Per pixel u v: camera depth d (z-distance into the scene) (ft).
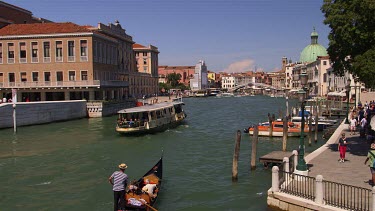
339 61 61.52
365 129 76.43
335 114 156.46
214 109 235.81
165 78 532.32
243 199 49.85
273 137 106.22
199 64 558.56
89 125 138.62
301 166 46.11
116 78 228.22
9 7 216.13
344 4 56.08
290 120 128.57
